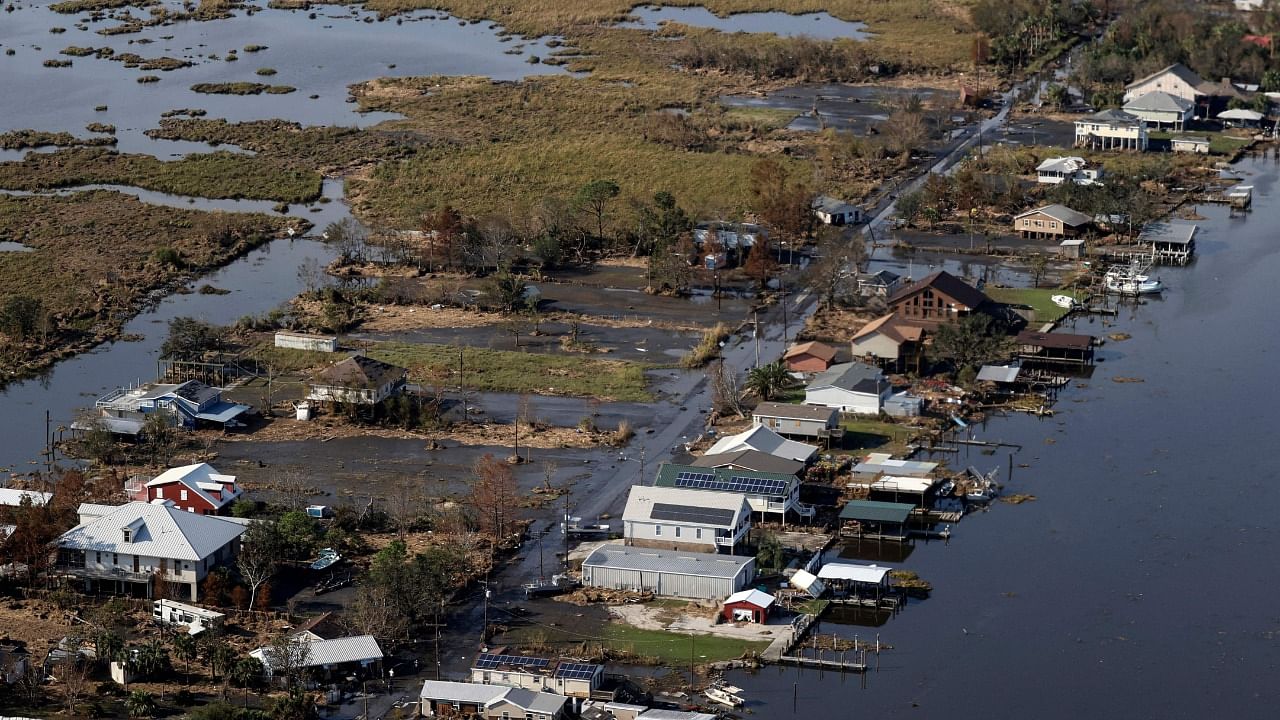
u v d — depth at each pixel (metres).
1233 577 177.62
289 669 155.12
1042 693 155.50
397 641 164.75
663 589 174.62
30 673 155.62
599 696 151.12
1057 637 165.62
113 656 157.38
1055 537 187.38
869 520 185.75
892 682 157.38
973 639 165.38
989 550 184.62
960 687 156.50
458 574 177.12
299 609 171.12
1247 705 153.38
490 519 188.12
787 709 152.12
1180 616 169.62
